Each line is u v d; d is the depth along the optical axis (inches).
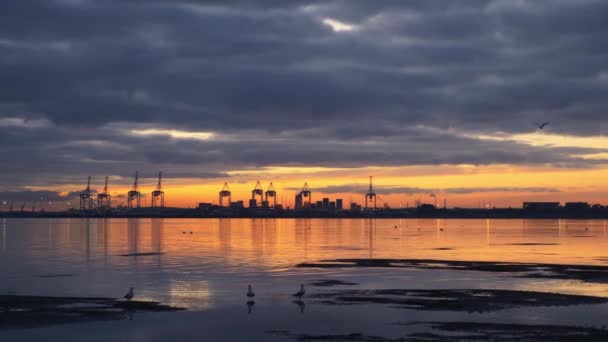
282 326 1491.1
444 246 4712.1
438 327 1445.6
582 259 3353.8
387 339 1337.4
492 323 1482.5
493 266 2933.1
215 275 2588.6
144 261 3336.6
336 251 4153.5
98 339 1375.5
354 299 1876.2
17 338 1382.9
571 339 1312.7
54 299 1904.5
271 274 2618.1
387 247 4603.8
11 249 4434.1
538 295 1907.0
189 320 1573.6
